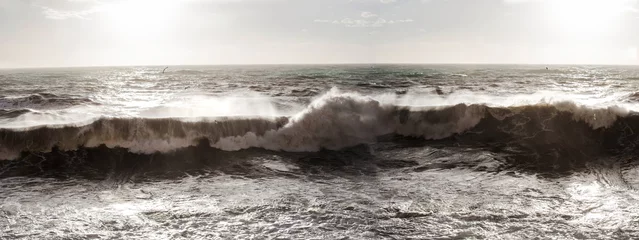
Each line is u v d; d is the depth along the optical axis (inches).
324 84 1264.8
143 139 443.2
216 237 247.6
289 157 436.1
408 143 480.1
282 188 339.3
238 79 1626.5
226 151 447.8
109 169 394.3
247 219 274.2
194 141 451.8
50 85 1373.0
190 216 279.4
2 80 1695.4
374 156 438.6
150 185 350.9
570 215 280.1
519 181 357.7
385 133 501.7
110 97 922.7
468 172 384.2
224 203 303.9
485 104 540.7
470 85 1219.9
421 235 250.1
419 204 300.8
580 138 479.5
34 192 331.0
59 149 428.5
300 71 2632.9
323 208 293.4
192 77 1876.2
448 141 484.1
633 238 244.8
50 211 289.0
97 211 289.3
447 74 2107.5
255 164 410.0
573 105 508.4
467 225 264.1
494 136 491.5
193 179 367.2
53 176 373.1
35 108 740.0
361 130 494.6
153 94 1002.1
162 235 250.7
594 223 266.8
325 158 434.0
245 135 462.9
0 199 313.3
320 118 484.4
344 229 258.4
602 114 499.2
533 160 420.8
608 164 410.3
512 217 276.8
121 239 245.0
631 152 443.2
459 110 510.0
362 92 937.5
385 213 283.9
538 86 1248.2
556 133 486.9
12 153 416.5
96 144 437.7
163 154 434.0
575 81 1583.4
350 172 386.0
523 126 499.5
